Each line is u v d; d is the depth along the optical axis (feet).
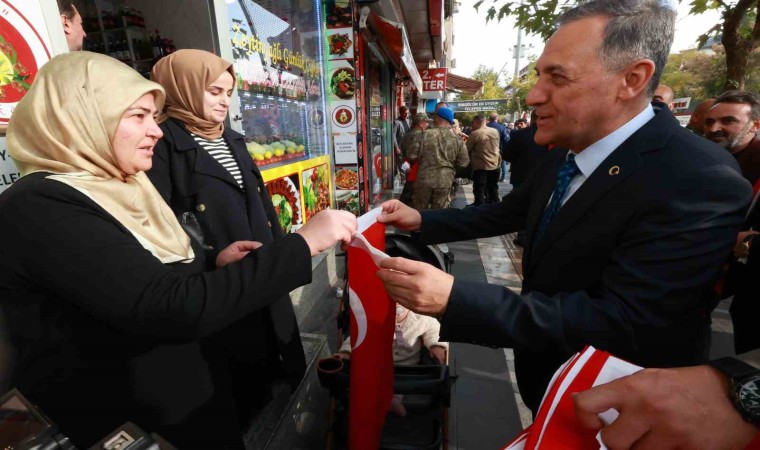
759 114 8.51
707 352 4.18
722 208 3.06
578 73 3.27
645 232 3.20
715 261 3.10
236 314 3.08
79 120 3.03
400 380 5.93
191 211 5.59
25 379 3.02
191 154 5.54
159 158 5.43
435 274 3.35
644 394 2.02
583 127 3.48
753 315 4.89
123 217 3.18
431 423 6.35
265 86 10.69
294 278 3.28
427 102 56.08
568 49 3.26
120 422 3.35
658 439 2.00
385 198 27.02
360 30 15.93
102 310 2.80
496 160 23.63
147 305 2.85
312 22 13.91
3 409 2.21
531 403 4.67
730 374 1.99
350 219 3.76
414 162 18.48
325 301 11.65
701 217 3.05
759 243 4.74
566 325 3.18
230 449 4.22
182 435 3.73
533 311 3.22
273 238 6.61
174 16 7.89
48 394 3.05
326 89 14.85
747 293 4.95
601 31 3.15
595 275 3.63
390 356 5.14
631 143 3.42
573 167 3.94
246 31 9.62
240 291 3.05
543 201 4.39
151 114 3.50
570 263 3.73
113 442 2.07
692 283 3.10
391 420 6.36
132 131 3.28
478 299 3.26
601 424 2.09
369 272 4.38
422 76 39.70
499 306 3.24
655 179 3.23
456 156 18.43
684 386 2.01
